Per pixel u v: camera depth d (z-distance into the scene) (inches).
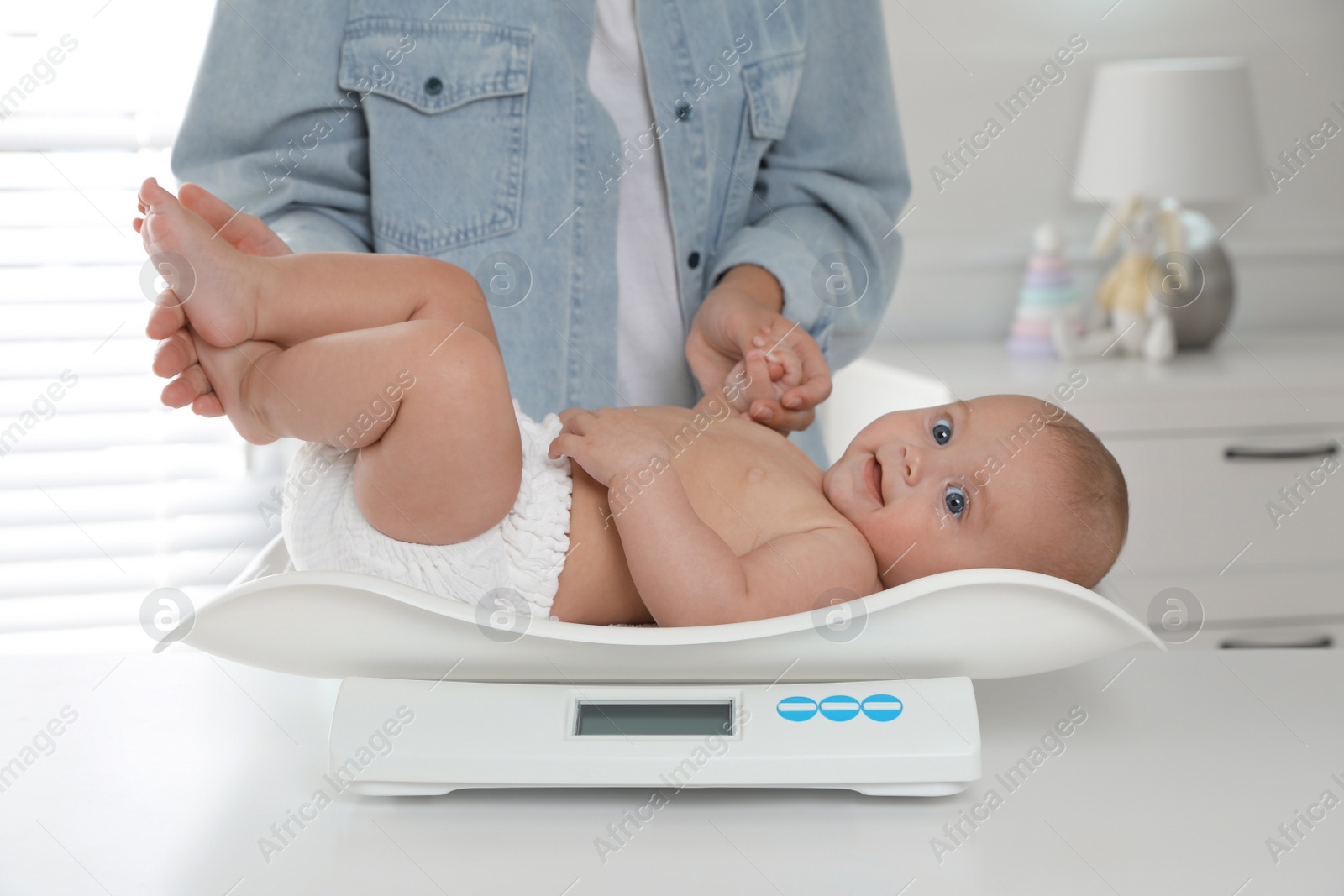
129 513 78.0
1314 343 96.3
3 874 22.9
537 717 26.5
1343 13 98.8
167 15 73.0
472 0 43.6
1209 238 91.1
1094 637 27.1
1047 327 88.7
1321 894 22.3
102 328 74.9
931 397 76.6
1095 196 90.7
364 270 33.2
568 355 46.0
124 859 23.7
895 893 22.5
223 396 31.8
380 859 24.0
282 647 26.6
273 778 27.7
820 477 40.8
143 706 32.0
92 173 73.5
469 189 44.2
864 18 50.2
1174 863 23.5
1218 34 97.6
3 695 32.6
